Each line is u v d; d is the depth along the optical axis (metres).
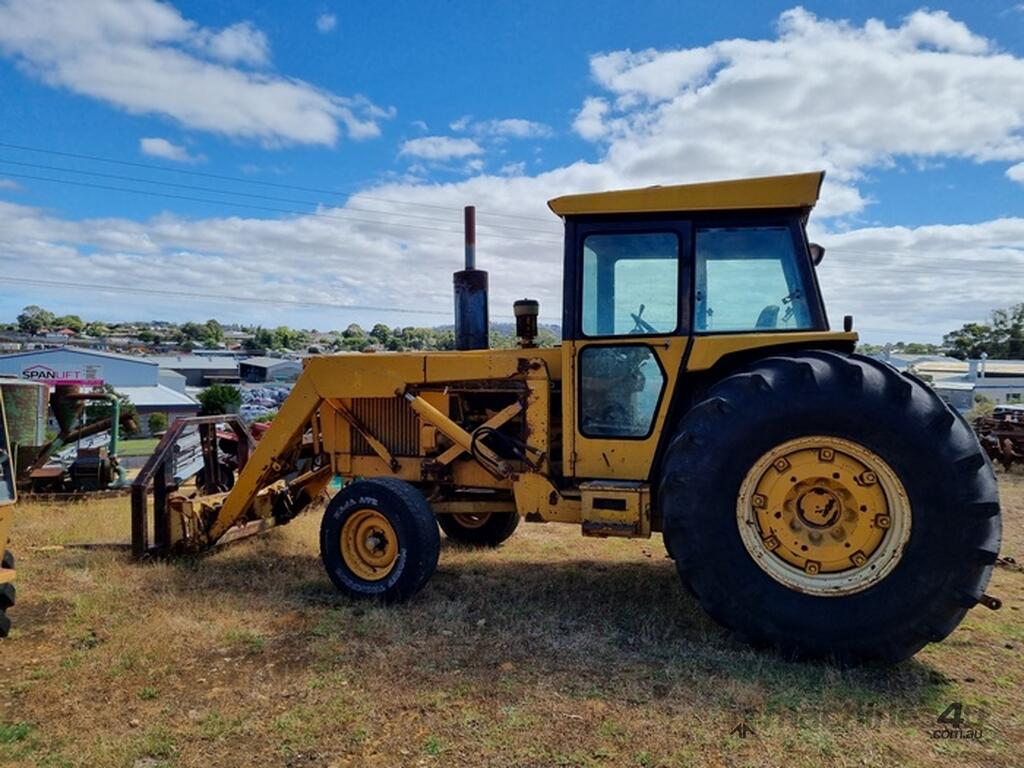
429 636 3.59
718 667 3.16
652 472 3.84
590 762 2.41
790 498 3.22
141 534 5.03
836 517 3.17
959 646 3.46
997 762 2.42
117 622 3.79
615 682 3.02
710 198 3.68
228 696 2.92
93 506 7.38
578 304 3.94
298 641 3.53
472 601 4.17
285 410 5.01
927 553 2.98
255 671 3.17
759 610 3.23
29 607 4.06
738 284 3.74
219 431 7.54
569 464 3.97
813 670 3.11
